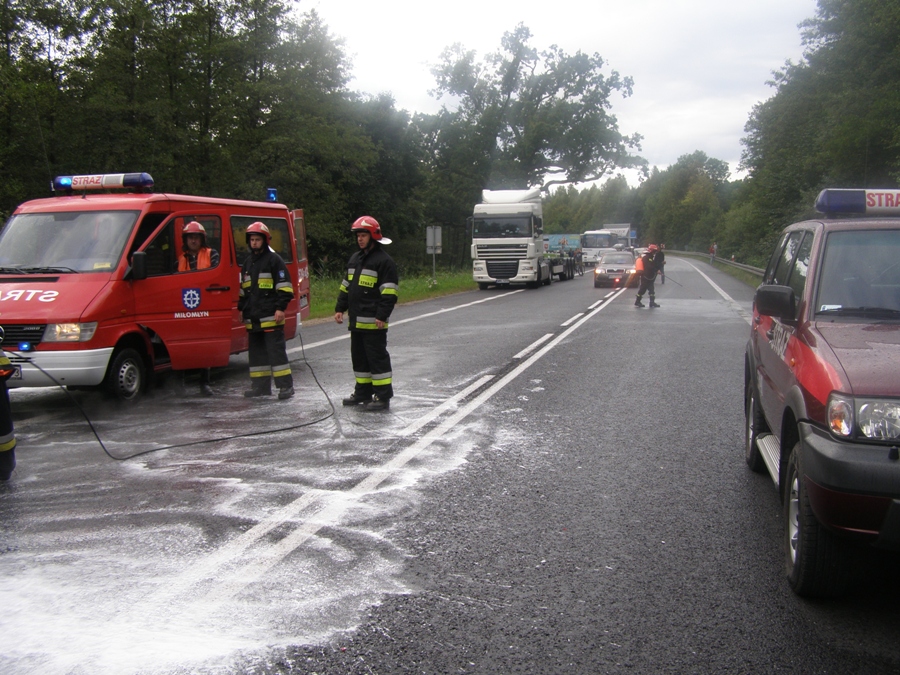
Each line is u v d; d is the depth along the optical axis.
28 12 30.94
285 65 38.97
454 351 13.36
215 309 9.90
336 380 10.60
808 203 38.88
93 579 4.17
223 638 3.54
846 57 33.78
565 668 3.31
